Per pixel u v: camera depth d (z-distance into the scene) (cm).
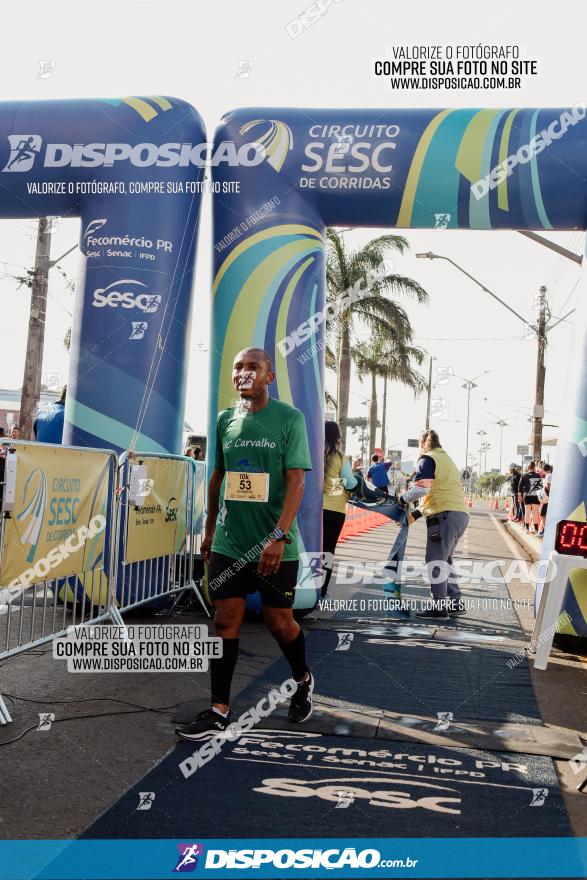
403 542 739
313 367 696
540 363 2541
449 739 390
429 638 633
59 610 637
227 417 411
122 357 670
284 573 396
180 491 677
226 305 689
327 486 752
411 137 679
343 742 380
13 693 445
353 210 698
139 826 285
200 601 684
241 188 691
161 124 686
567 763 363
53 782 321
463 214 685
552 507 642
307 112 701
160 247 679
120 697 443
